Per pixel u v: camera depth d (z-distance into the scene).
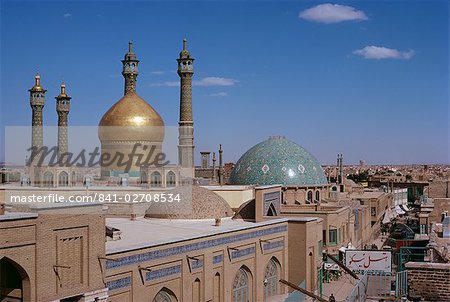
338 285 42.53
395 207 94.19
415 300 22.33
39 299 20.67
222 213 37.12
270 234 35.72
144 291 26.09
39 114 57.31
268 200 38.22
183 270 28.50
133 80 58.03
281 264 36.88
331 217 47.56
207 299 30.33
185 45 59.34
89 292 22.59
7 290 21.22
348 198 67.81
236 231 32.69
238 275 33.41
